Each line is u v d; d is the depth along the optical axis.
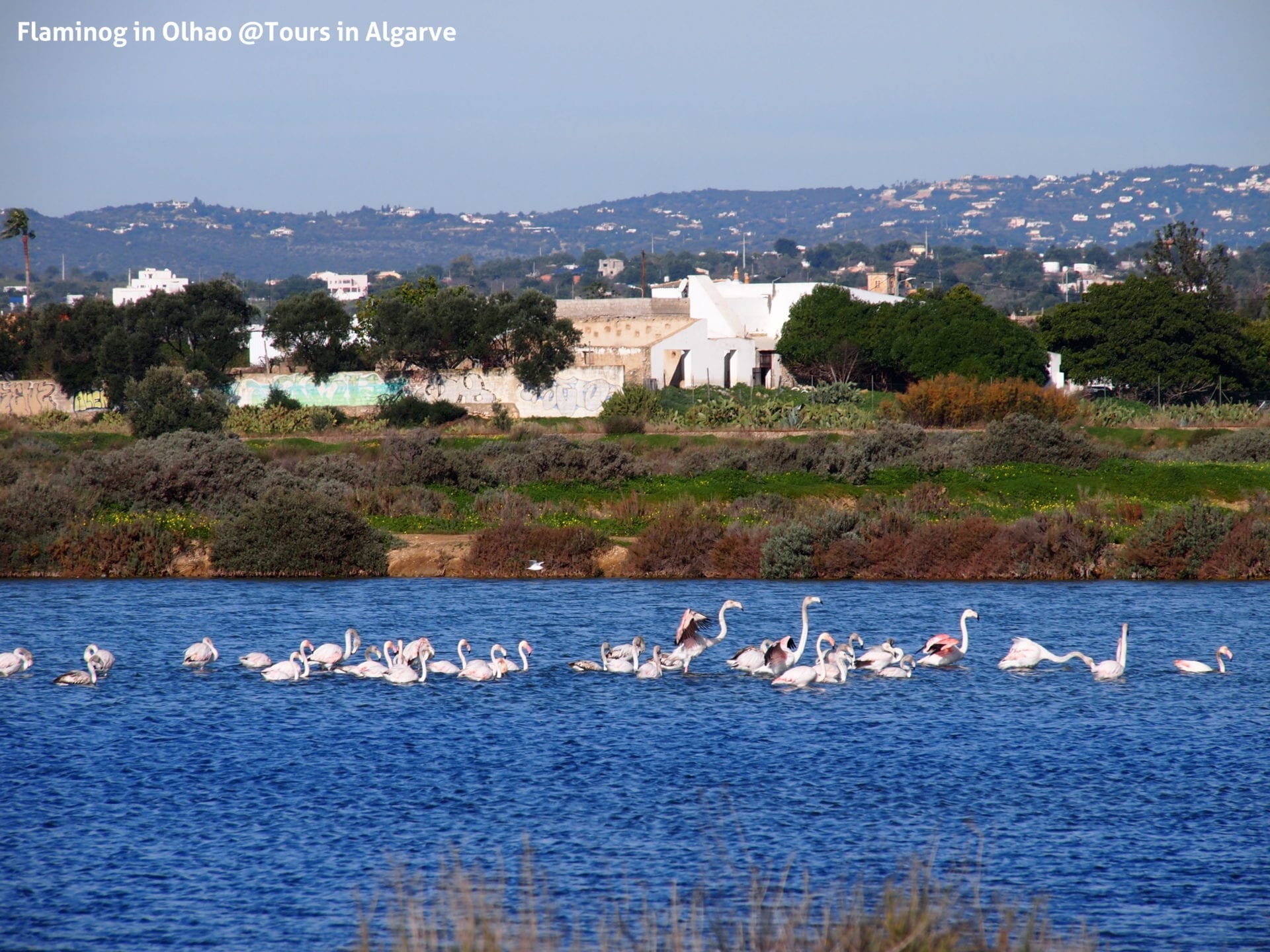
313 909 62.25
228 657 115.62
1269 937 59.31
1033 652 110.25
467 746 87.88
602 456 199.38
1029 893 63.78
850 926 51.78
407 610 137.25
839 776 81.50
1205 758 84.94
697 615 110.25
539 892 63.75
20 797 77.94
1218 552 156.50
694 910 55.69
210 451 190.88
